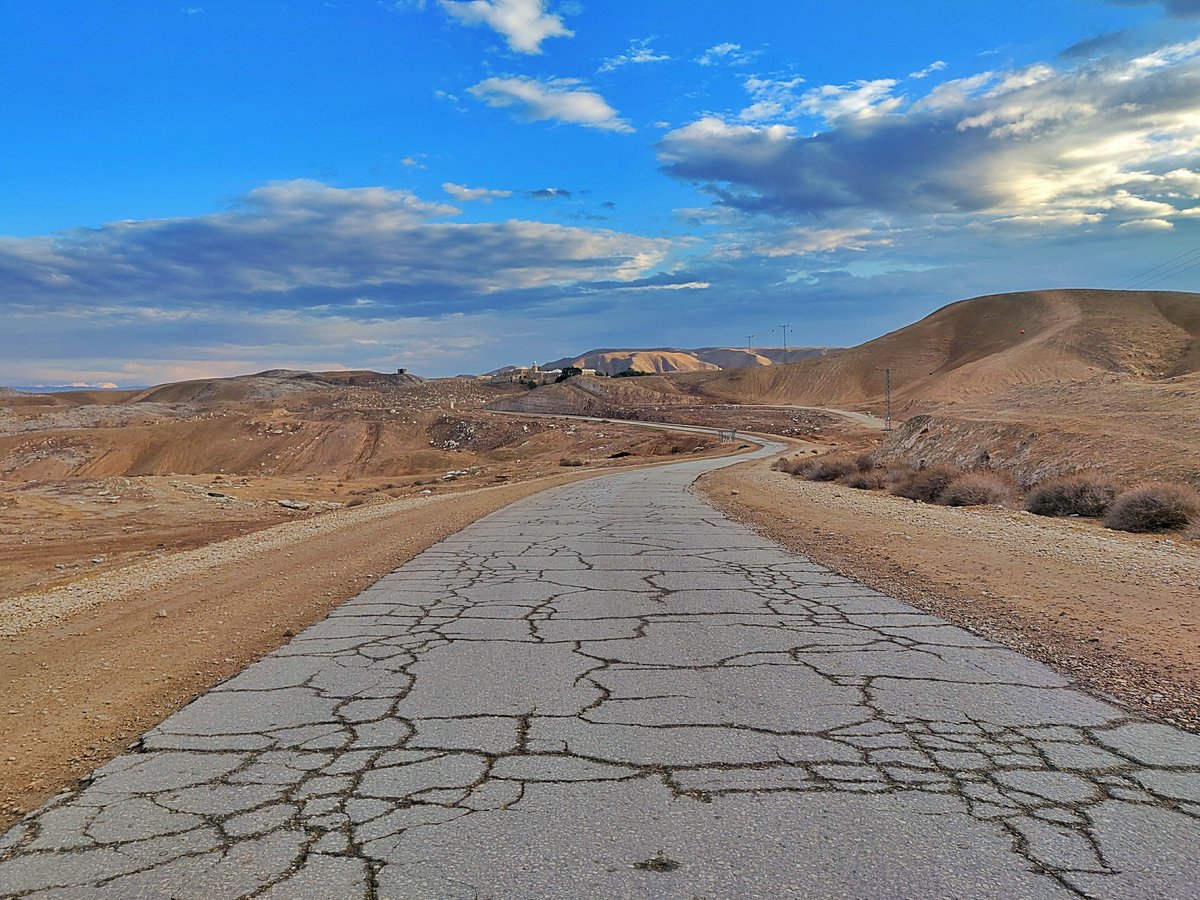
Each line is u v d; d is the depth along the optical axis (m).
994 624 7.01
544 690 5.34
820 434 96.00
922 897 2.82
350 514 21.22
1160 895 2.83
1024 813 3.47
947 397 116.69
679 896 2.84
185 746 4.50
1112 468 21.03
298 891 2.95
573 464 59.12
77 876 3.13
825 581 9.28
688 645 6.48
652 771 3.97
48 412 181.00
